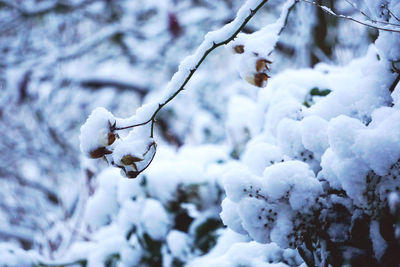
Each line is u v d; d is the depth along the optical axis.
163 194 1.09
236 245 0.91
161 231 1.08
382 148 0.73
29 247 2.47
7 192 2.68
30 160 2.96
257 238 0.78
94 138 0.77
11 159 2.87
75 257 1.12
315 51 1.57
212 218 1.08
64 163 2.90
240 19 0.77
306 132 0.82
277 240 0.77
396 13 0.80
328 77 1.02
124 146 0.77
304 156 0.84
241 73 0.80
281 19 0.80
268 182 0.77
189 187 1.09
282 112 0.91
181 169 1.10
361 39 1.80
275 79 1.08
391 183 0.74
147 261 1.08
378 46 0.81
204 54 0.78
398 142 0.73
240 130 1.26
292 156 0.85
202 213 1.09
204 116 2.44
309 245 0.79
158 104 0.78
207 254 1.04
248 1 0.77
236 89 2.16
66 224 1.37
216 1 2.79
